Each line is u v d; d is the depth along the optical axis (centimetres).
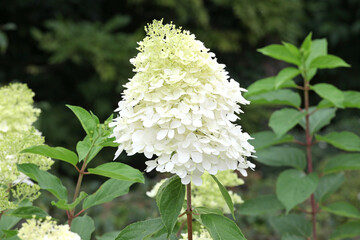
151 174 407
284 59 150
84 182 371
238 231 97
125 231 100
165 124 91
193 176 92
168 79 92
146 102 93
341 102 141
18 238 92
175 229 127
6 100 127
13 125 127
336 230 157
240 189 325
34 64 423
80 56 387
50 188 103
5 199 103
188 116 91
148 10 432
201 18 404
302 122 158
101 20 437
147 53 94
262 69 457
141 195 276
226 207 132
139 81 94
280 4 447
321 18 525
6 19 408
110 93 406
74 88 422
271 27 431
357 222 155
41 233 90
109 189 108
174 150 92
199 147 90
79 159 105
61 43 379
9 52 410
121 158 390
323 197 156
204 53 95
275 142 150
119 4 432
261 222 272
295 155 153
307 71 149
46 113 373
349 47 539
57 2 408
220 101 94
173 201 97
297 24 476
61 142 380
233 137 95
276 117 147
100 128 106
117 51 388
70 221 109
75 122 391
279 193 142
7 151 108
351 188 302
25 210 104
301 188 142
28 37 416
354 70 541
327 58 142
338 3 523
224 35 428
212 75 95
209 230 98
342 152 378
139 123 95
